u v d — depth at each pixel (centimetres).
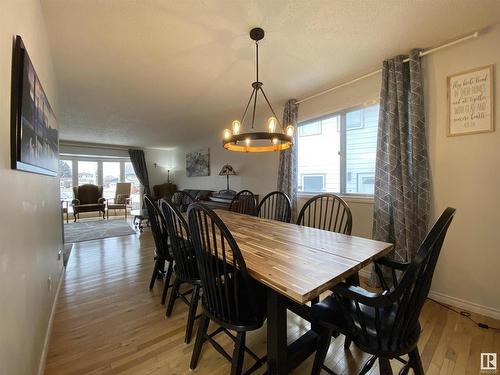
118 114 396
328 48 209
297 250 134
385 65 230
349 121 289
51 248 191
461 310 196
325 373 136
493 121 183
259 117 420
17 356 96
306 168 346
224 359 146
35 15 141
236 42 197
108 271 283
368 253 129
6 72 90
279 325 109
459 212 200
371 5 158
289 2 154
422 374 109
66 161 689
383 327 103
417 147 211
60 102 334
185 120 441
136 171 744
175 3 154
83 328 176
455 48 198
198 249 125
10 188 91
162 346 157
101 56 216
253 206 309
